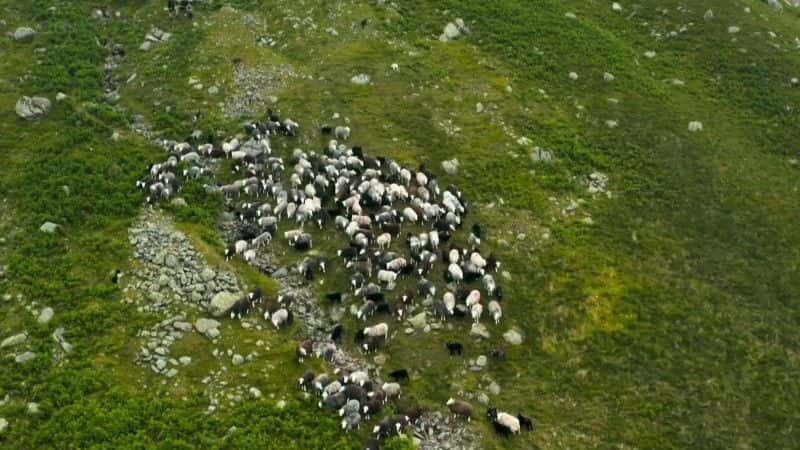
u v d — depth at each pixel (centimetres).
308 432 2439
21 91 4284
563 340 2969
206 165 3844
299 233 3369
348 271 3194
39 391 2478
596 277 3297
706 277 3366
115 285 2939
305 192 3612
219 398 2533
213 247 3262
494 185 3834
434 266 3244
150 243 3180
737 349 2984
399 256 3203
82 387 2500
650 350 2947
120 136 4012
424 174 3772
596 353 2920
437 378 2764
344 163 3812
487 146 4125
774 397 2783
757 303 3234
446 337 2917
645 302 3188
